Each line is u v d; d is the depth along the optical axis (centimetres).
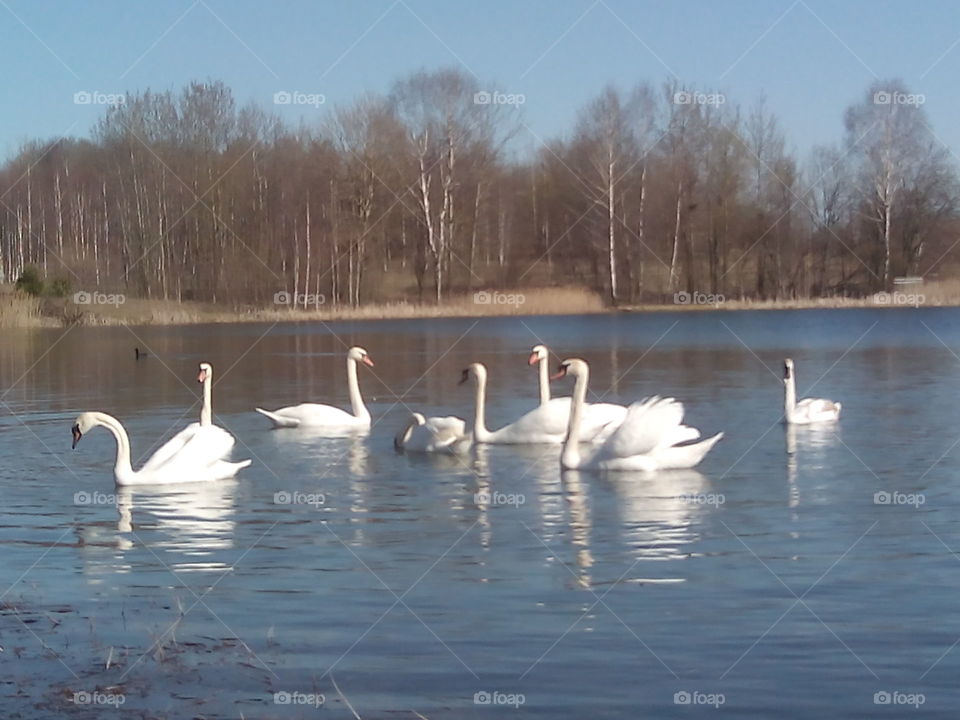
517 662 1010
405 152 6994
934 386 3169
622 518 1554
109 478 1909
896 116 6938
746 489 1753
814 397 2956
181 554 1387
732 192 7075
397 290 7200
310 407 2559
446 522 1544
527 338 5338
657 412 1922
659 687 954
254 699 939
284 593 1216
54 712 916
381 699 936
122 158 7081
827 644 1045
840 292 7175
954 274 7062
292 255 6906
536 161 7175
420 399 3084
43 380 3669
